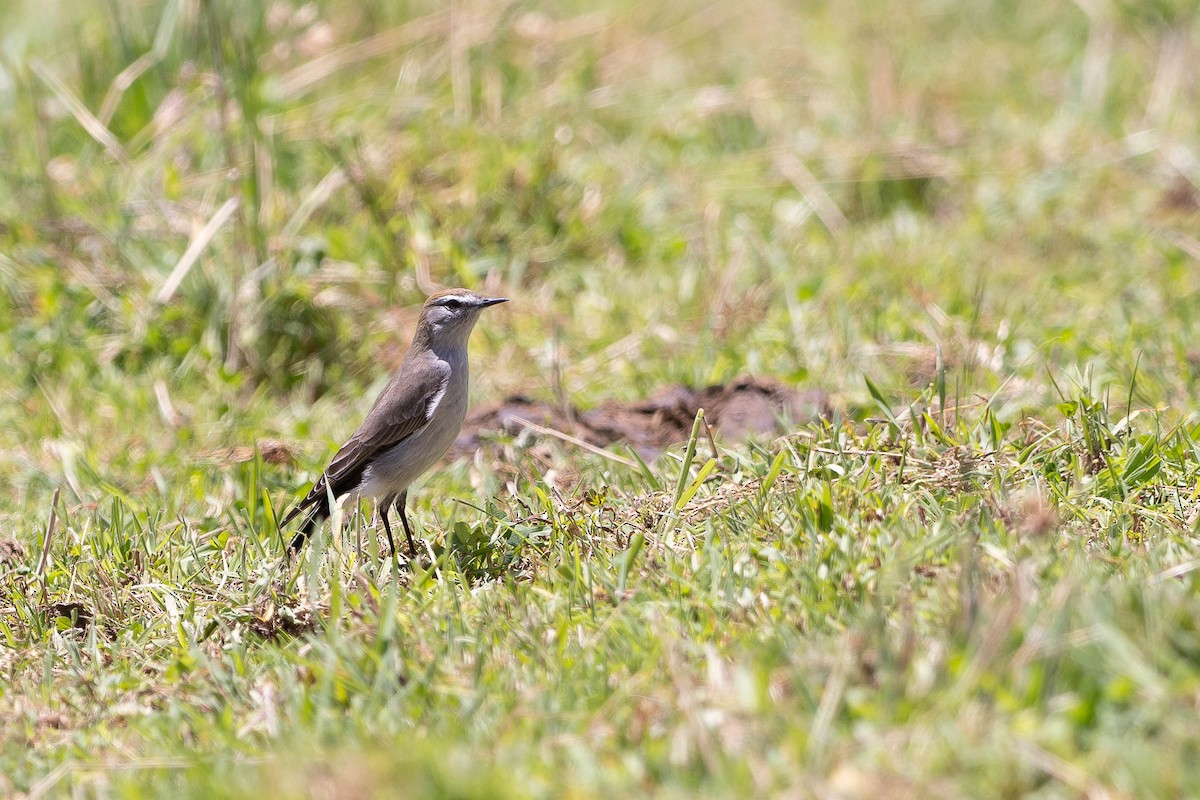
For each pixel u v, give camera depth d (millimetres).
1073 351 12945
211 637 8930
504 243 16547
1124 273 15492
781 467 9844
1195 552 7941
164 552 10297
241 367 14719
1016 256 16234
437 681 7680
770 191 18016
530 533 9656
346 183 16656
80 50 18578
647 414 12570
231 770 6926
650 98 19797
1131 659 6430
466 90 18109
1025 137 19062
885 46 21500
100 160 17344
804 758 6242
